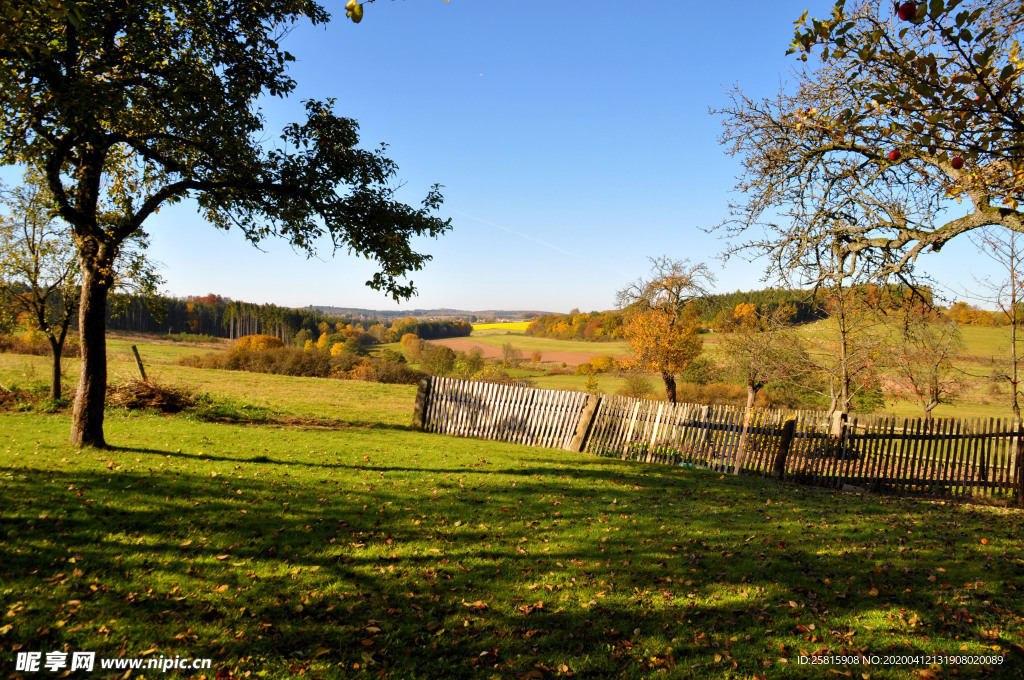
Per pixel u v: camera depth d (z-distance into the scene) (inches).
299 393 1077.1
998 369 648.4
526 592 221.5
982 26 233.0
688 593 226.8
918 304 404.5
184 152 437.4
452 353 2368.4
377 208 439.5
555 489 408.8
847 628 199.9
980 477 498.3
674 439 599.8
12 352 1239.5
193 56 414.0
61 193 381.1
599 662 174.2
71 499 280.4
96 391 424.5
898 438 517.0
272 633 179.3
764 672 171.2
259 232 475.2
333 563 236.4
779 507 397.4
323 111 435.2
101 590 193.6
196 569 217.9
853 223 340.5
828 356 729.6
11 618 169.8
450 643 181.6
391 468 446.3
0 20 225.8
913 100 171.2
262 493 331.6
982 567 262.4
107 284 427.2
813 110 280.1
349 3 163.5
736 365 1056.8
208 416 693.9
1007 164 209.3
